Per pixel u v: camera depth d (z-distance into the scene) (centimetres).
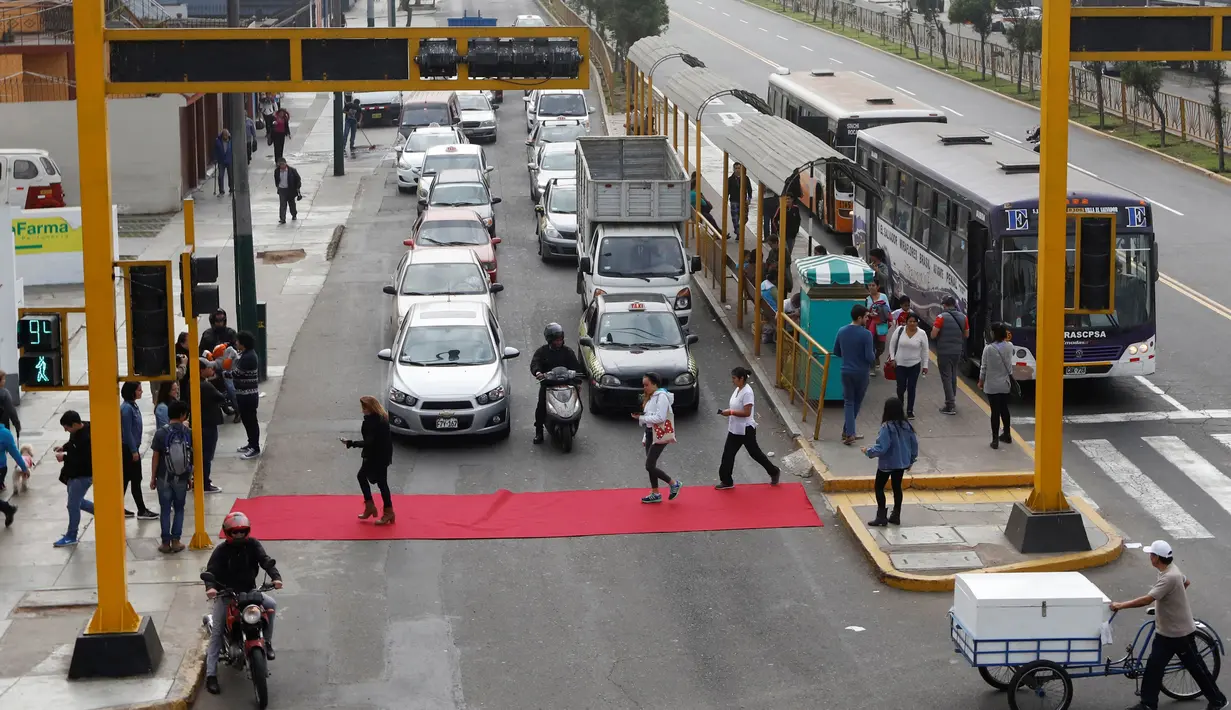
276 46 1327
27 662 1336
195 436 1608
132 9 4294
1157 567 1223
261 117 5091
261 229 3497
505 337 2591
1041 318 1577
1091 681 1309
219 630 1295
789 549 1655
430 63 1329
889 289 2575
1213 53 1529
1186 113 4591
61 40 3944
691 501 1806
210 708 1276
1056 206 1545
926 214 2517
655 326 2238
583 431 2114
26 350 1308
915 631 1431
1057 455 1603
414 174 3919
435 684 1327
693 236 3278
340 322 2684
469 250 2664
